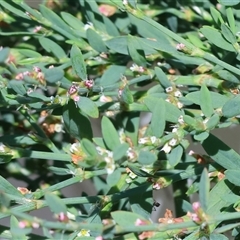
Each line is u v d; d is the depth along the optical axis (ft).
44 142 2.22
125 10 2.16
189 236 2.06
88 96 2.18
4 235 2.13
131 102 2.13
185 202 2.19
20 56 2.32
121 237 2.08
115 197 2.13
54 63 2.30
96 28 2.32
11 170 2.33
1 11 2.32
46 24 2.29
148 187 2.13
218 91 2.25
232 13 2.16
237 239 2.17
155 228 1.96
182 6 2.35
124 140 2.20
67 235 2.14
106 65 2.32
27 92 2.09
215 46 2.23
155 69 2.16
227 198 2.09
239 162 2.13
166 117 2.09
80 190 2.64
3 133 2.33
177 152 2.07
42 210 2.63
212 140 2.13
